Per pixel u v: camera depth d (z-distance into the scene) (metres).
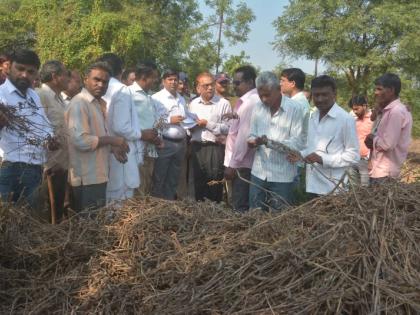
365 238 2.78
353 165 4.45
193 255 3.13
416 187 3.43
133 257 3.31
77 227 3.80
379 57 14.83
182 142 6.58
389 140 4.90
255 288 2.66
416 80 15.42
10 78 4.43
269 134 5.02
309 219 3.19
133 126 5.07
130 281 3.10
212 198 6.97
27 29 22.91
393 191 3.29
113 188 5.04
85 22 19.67
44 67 5.11
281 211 3.61
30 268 3.49
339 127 4.52
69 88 5.82
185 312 2.61
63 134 4.79
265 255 2.86
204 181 6.93
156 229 3.57
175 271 3.02
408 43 14.50
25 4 21.45
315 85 4.56
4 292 3.22
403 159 5.06
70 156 4.66
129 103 5.01
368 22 15.07
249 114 5.46
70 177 4.70
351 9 15.35
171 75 6.59
